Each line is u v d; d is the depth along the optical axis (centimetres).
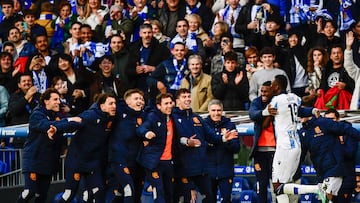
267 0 3003
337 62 2692
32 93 2688
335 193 2292
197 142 2244
